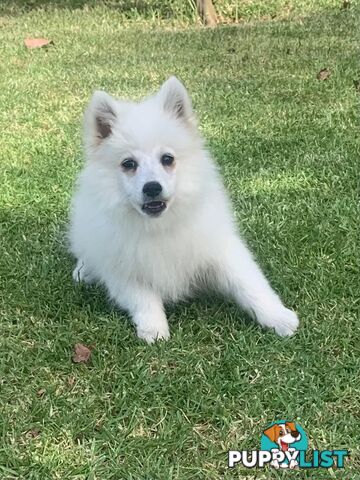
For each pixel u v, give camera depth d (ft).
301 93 5.44
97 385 2.52
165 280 2.82
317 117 4.92
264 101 5.35
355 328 2.68
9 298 3.11
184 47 7.20
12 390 2.53
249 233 3.43
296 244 3.31
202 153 2.74
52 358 2.68
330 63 6.09
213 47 7.09
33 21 9.00
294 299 2.91
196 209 2.71
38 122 5.36
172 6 8.81
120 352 2.68
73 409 2.41
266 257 3.22
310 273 3.07
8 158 4.72
